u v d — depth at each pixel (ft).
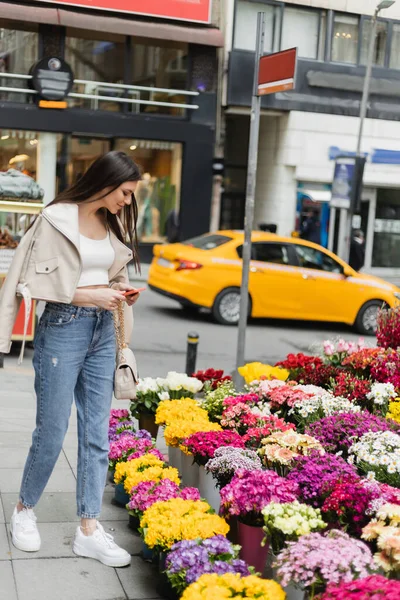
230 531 12.85
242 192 78.33
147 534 11.59
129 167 11.75
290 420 18.30
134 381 12.68
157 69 65.98
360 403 18.89
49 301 11.72
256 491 11.89
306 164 71.67
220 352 37.99
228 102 67.77
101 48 64.39
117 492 14.99
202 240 47.65
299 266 46.37
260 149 75.72
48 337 11.99
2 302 11.71
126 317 12.75
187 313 48.78
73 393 12.60
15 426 20.02
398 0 73.10
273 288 45.55
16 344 34.04
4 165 62.13
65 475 16.34
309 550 9.93
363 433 14.84
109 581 11.90
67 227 11.60
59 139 63.36
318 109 71.00
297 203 72.84
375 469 13.69
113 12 63.10
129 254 12.53
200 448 14.06
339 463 13.07
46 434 12.20
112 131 64.18
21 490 12.67
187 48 66.28
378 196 75.46
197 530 11.35
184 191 67.05
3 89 61.16
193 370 28.94
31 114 61.72
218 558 10.66
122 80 65.26
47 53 62.54
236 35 68.33
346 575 9.41
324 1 70.54
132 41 65.00
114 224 12.53
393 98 73.36
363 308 47.55
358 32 72.33
